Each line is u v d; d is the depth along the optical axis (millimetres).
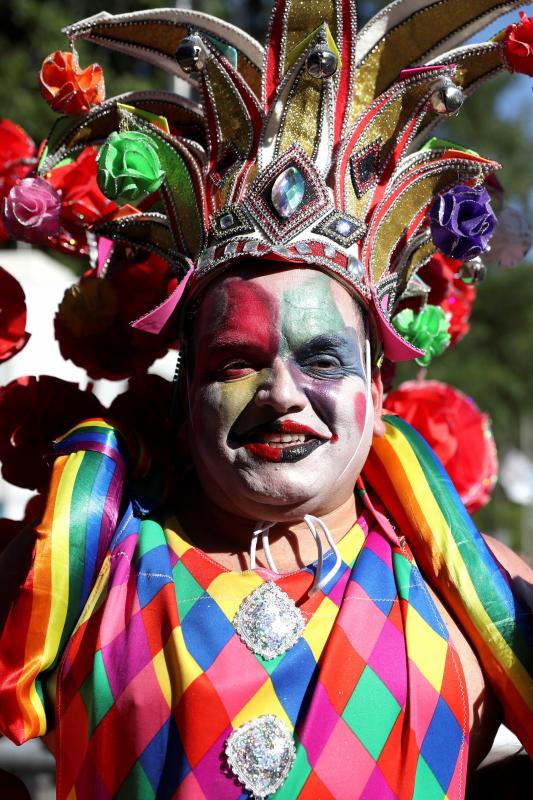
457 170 1644
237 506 1503
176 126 1779
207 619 1408
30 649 1419
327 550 1527
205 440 1507
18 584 1535
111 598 1440
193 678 1340
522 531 12672
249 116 1604
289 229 1516
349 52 1616
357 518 1601
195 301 1586
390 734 1358
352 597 1440
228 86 1611
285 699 1354
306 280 1505
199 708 1324
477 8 1640
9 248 4547
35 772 3443
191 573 1475
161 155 1644
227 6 7875
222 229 1557
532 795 1602
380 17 1634
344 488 1526
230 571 1488
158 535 1538
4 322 1833
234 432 1487
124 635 1404
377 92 1647
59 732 1410
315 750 1318
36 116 6254
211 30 1694
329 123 1587
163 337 1842
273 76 1627
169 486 1622
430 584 1573
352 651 1387
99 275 1912
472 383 12312
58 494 1494
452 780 1385
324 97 1574
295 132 1592
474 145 13000
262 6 8148
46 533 1456
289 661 1379
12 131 2059
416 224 1679
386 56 1651
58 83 1732
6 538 1794
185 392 1644
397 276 1680
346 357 1513
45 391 1762
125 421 1654
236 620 1408
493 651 1500
